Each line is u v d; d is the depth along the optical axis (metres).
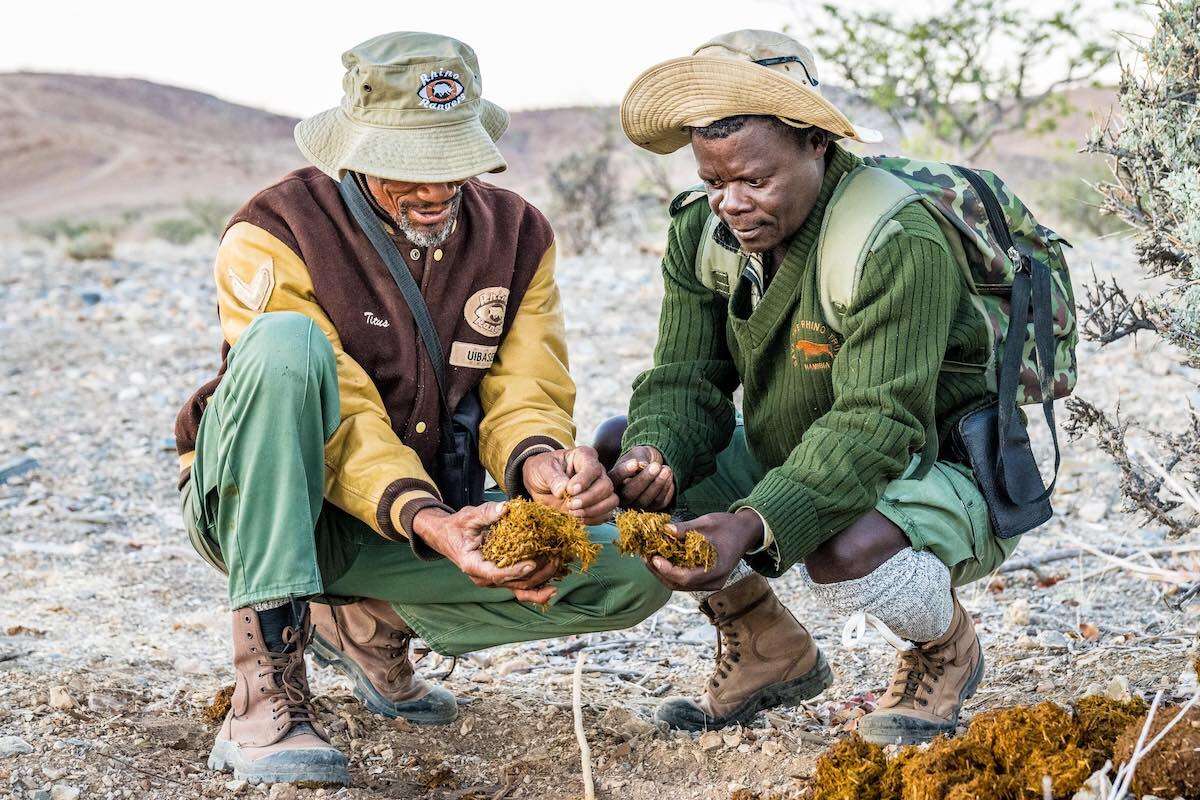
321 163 2.56
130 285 9.67
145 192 60.19
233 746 2.51
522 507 2.28
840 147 2.58
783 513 2.35
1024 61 11.91
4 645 3.46
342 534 2.69
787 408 2.68
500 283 2.77
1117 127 2.93
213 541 2.61
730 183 2.46
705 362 2.86
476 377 2.77
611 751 2.74
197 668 3.43
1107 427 2.92
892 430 2.39
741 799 2.40
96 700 2.89
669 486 2.55
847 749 2.28
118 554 4.70
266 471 2.41
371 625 2.92
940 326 2.45
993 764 2.15
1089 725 2.18
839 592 2.48
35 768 2.48
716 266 2.74
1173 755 2.02
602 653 3.71
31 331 8.32
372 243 2.64
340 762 2.51
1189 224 2.66
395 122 2.47
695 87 2.40
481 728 2.97
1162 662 2.90
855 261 2.44
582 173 14.15
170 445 6.17
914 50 11.78
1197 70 2.74
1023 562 4.10
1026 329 2.58
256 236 2.61
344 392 2.56
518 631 2.75
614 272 10.27
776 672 2.90
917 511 2.49
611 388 6.85
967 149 12.48
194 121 83.00
